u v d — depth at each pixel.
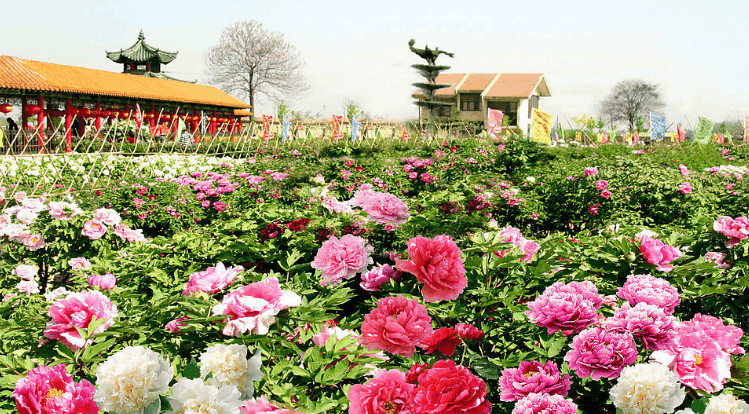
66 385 1.85
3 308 3.21
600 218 8.15
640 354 2.26
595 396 2.34
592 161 9.62
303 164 11.53
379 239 3.86
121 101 32.69
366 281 3.08
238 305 2.01
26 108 26.72
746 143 26.97
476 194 6.71
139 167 14.87
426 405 1.91
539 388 2.09
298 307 2.22
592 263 2.86
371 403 1.91
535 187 9.20
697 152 17.94
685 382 2.04
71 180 12.84
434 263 2.51
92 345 2.11
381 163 11.16
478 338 2.47
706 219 3.96
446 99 54.66
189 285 2.48
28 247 5.12
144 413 1.69
